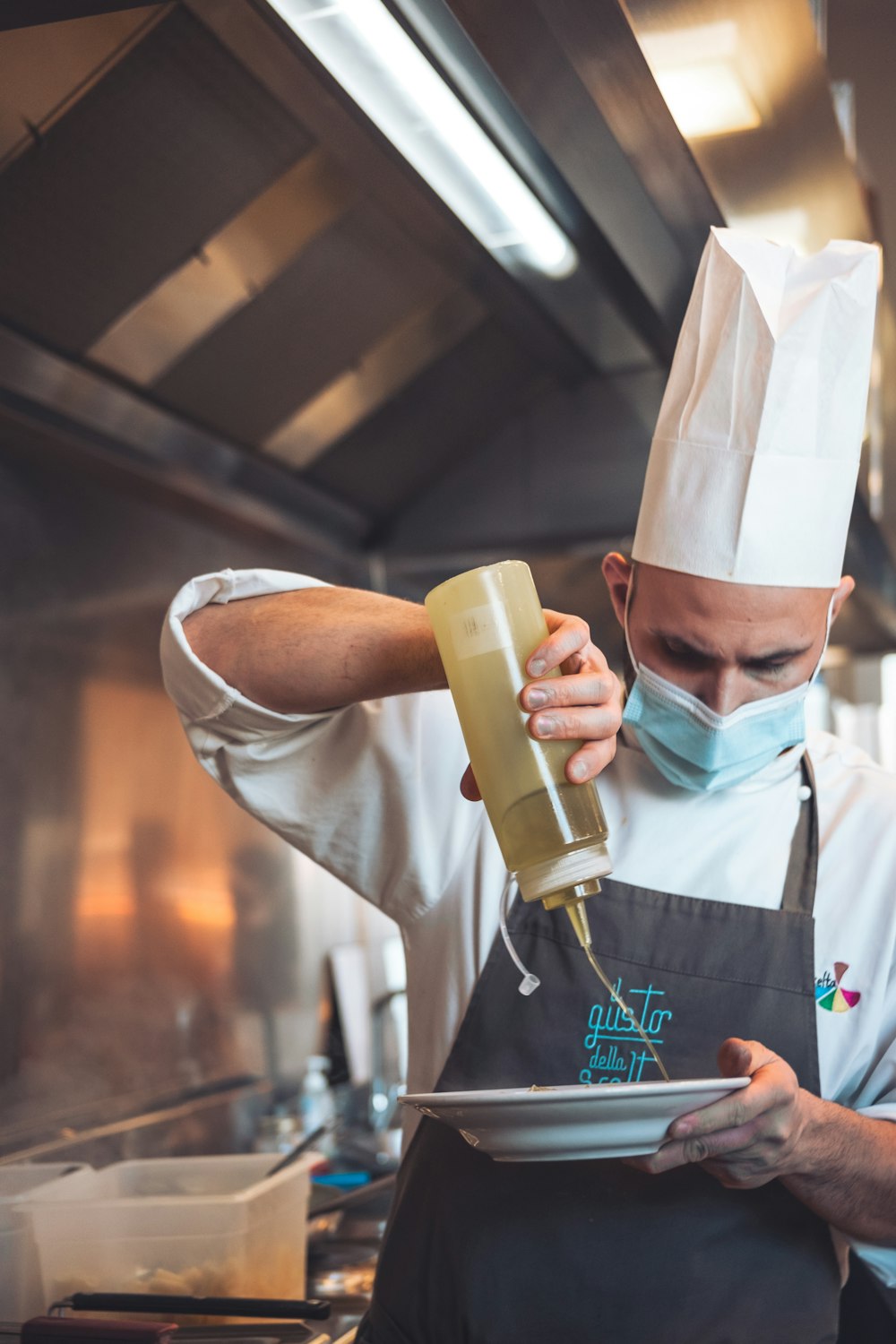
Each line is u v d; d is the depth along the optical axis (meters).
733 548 1.00
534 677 0.90
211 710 1.06
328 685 1.03
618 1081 1.07
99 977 1.78
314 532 2.35
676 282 1.50
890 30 3.36
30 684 1.68
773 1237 1.03
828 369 1.02
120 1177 1.46
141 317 1.69
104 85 1.34
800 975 1.07
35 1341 1.11
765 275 1.06
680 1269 1.02
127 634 1.90
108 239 1.54
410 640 1.01
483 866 1.15
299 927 2.38
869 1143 0.94
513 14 0.97
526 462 2.41
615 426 2.35
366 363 2.08
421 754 1.16
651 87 1.06
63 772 1.73
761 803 1.14
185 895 2.01
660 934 1.10
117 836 1.84
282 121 1.52
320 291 1.86
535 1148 0.86
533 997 1.10
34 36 1.23
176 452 1.91
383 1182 1.74
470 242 1.66
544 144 1.18
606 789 1.19
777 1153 0.89
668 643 1.06
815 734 1.26
